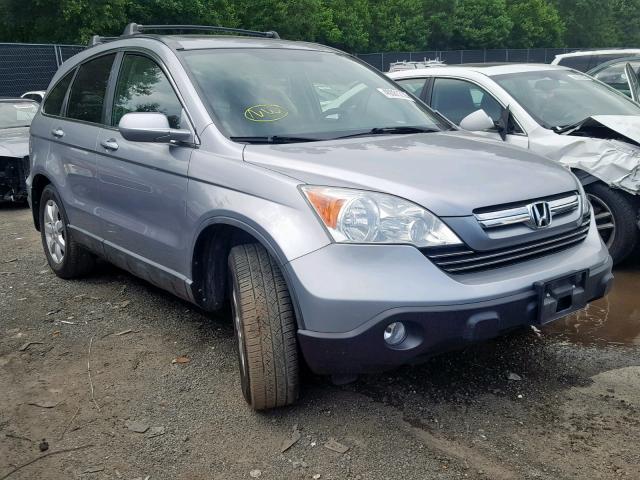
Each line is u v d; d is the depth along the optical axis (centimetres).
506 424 315
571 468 281
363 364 287
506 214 299
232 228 341
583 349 397
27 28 2108
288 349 308
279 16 2697
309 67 430
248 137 355
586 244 343
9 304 484
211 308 371
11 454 300
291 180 305
